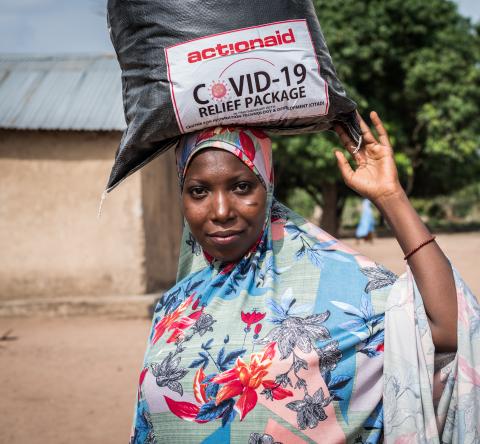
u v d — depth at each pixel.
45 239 8.51
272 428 1.41
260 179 1.54
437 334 1.39
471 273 12.23
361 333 1.44
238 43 1.47
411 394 1.38
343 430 1.43
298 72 1.49
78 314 8.27
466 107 20.48
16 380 5.46
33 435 4.18
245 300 1.53
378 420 1.46
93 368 5.80
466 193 48.66
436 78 20.34
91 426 4.34
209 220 1.54
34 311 8.30
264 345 1.45
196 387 1.47
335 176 19.64
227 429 1.43
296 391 1.42
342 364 1.43
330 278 1.52
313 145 18.70
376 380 1.46
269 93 1.48
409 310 1.41
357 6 19.52
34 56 10.10
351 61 19.62
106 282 8.41
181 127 1.52
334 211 22.66
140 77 1.55
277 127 1.58
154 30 1.51
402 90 21.62
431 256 1.40
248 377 1.43
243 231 1.53
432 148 21.27
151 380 1.53
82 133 8.41
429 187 27.91
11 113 8.55
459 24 22.61
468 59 21.31
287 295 1.52
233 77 1.47
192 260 1.81
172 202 10.03
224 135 1.52
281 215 1.66
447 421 1.42
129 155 1.62
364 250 18.38
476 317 1.39
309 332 1.45
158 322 1.70
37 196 8.51
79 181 8.46
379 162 1.50
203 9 1.48
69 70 9.59
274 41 1.48
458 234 26.58
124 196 8.38
